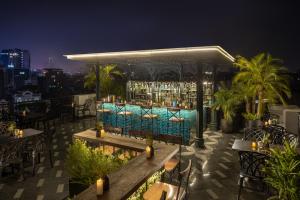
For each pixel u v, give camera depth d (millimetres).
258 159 4273
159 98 11727
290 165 3633
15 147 5594
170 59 8516
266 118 9172
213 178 5566
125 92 14078
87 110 13305
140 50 7434
